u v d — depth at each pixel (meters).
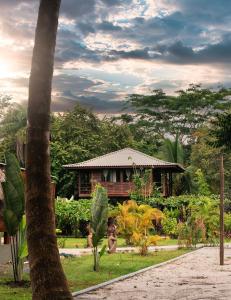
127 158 58.66
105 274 17.72
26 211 9.59
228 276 17.62
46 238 9.46
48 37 9.80
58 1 9.95
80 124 66.94
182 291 13.94
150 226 27.20
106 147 68.31
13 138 63.31
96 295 13.12
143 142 79.75
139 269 19.56
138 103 91.81
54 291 9.25
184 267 20.72
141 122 90.19
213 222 37.97
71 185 62.94
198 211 39.78
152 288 14.48
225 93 90.69
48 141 9.73
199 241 36.25
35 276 9.34
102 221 18.41
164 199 48.06
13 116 67.94
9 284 14.25
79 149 64.00
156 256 25.64
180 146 69.81
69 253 25.78
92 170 59.06
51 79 9.82
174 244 35.09
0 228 17.27
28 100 9.76
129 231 29.12
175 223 42.19
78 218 44.00
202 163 65.19
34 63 9.78
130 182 57.94
